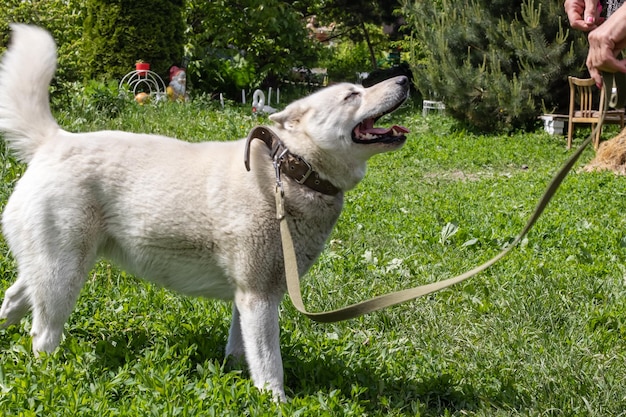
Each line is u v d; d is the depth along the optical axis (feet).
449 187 36.88
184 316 15.26
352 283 18.83
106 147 12.71
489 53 60.34
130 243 12.67
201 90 70.54
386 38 99.91
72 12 59.88
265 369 12.15
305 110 12.57
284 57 79.66
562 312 17.43
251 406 11.25
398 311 17.25
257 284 12.27
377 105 12.32
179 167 12.55
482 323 16.89
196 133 42.01
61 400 11.01
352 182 12.92
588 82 50.26
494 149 51.06
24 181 12.70
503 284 19.20
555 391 13.47
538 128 58.18
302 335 15.07
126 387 11.82
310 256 12.96
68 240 12.32
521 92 56.75
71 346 12.69
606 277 20.42
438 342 15.84
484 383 13.93
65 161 12.50
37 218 12.33
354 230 25.04
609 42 9.19
